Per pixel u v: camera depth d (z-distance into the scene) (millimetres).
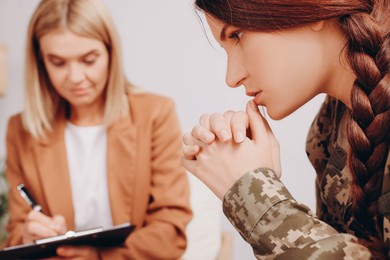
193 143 772
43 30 1461
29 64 1602
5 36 2469
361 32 640
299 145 1358
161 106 1657
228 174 722
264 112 838
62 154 1616
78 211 1621
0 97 2494
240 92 1667
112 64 1578
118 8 2219
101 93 1642
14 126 1675
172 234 1499
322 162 879
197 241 1759
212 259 1756
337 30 680
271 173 703
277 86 704
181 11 2160
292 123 1360
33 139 1625
